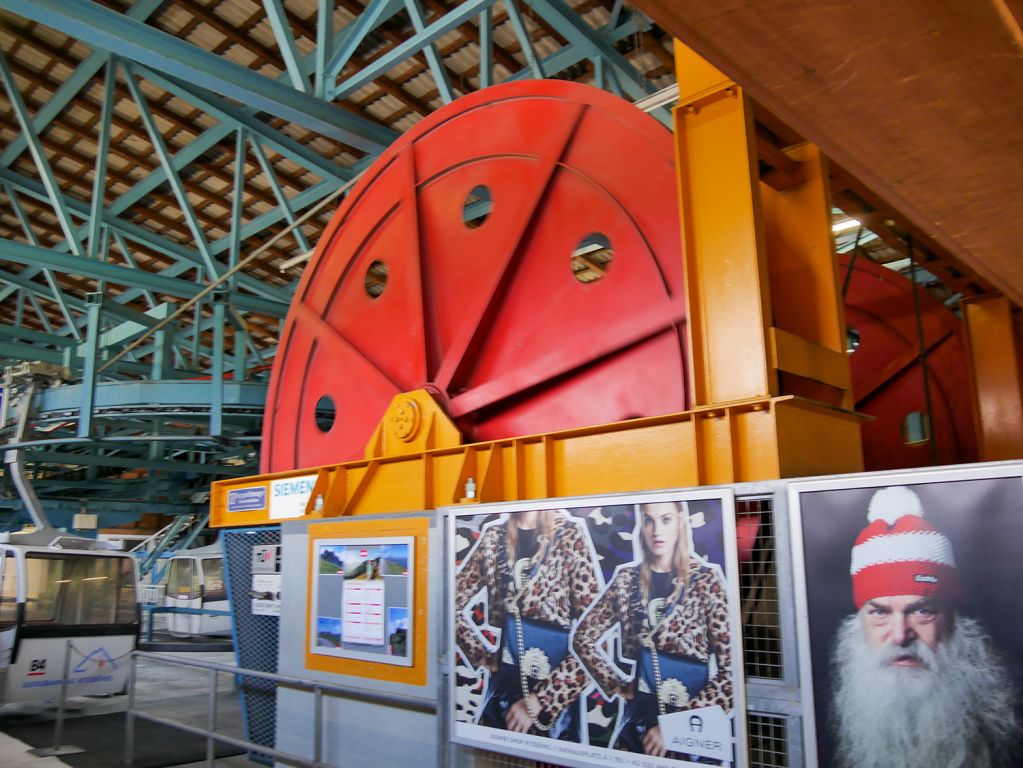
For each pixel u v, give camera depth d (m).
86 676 11.45
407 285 7.73
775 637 3.80
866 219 6.48
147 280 16.30
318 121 11.99
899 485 3.34
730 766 3.64
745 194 4.63
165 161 16.50
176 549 26.14
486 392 6.62
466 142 7.49
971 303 8.15
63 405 14.28
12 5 9.57
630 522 4.16
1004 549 3.06
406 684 5.47
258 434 15.19
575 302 6.41
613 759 4.05
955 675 3.11
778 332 4.45
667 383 5.71
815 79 2.30
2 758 8.59
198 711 11.55
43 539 11.89
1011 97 2.36
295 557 6.66
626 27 13.38
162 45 10.57
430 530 5.48
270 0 12.01
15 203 22.06
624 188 6.23
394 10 12.71
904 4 1.97
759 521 3.81
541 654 4.45
